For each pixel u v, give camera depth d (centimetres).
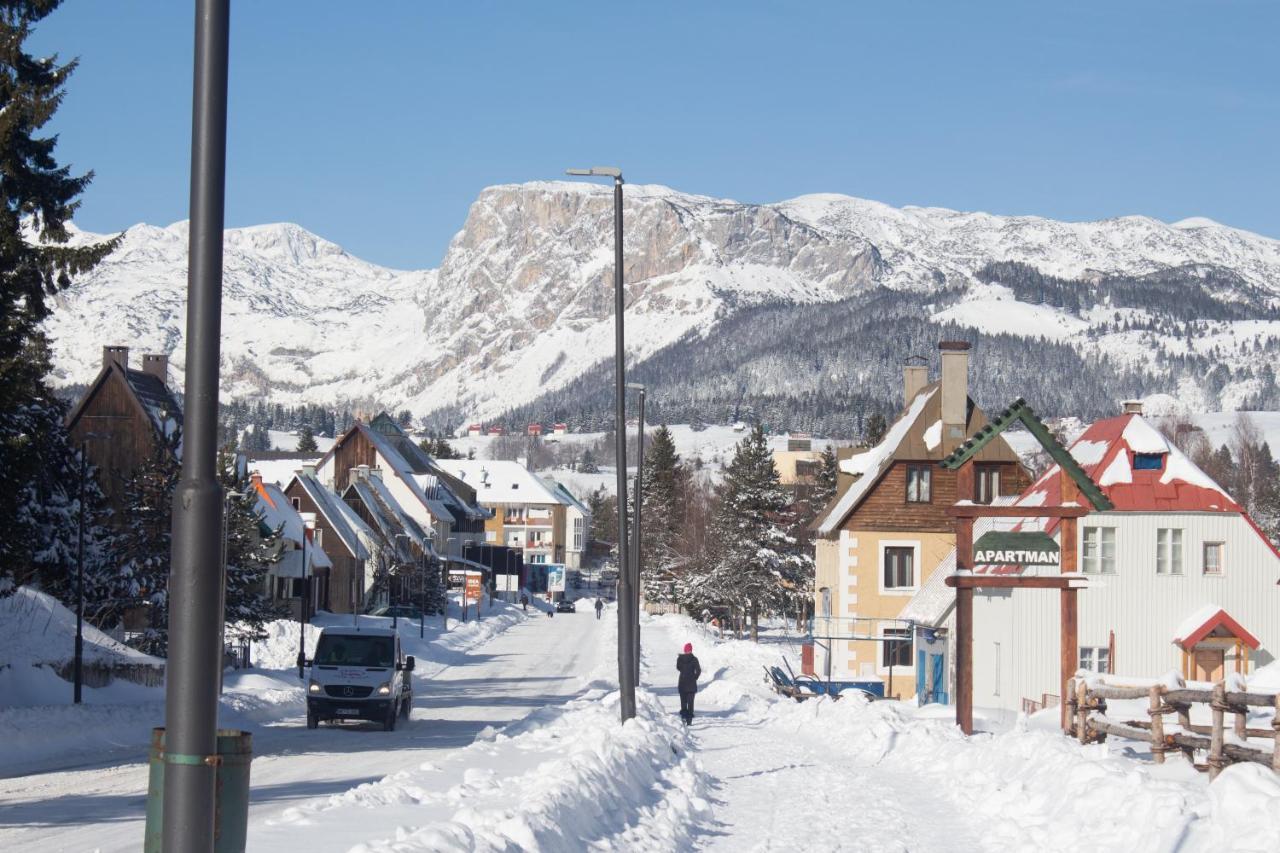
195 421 735
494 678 5772
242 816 766
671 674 6003
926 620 4919
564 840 1323
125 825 1631
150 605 4812
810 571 9494
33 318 3241
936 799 2070
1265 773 1502
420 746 2908
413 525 11725
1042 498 4522
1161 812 1472
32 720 2827
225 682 4278
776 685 5059
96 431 6319
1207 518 4297
